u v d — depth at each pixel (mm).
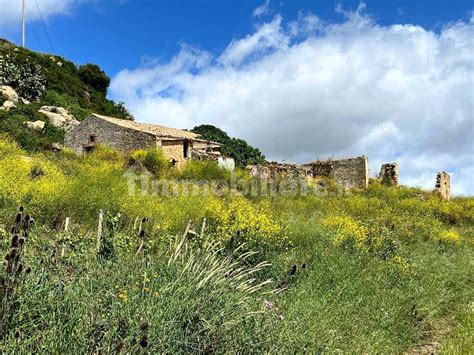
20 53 47844
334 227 12797
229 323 4527
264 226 9797
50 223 8758
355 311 7074
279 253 9508
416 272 9922
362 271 8867
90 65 55125
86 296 4234
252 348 4684
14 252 3688
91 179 10984
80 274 4809
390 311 7262
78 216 9359
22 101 38188
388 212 21734
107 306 4191
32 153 21328
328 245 10570
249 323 4980
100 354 3633
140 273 4980
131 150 28422
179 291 4664
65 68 53344
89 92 52594
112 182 11484
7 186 9609
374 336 6254
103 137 29750
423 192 33750
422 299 8242
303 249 10164
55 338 3602
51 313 3877
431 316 7770
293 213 15289
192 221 10148
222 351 4406
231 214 10750
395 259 10312
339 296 7414
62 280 4496
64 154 25281
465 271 11078
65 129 34906
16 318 3691
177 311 4332
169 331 4051
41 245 5652
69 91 48469
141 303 4215
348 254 10086
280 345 4938
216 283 5086
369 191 32188
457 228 22922
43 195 9359
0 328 3455
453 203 29984
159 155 25297
